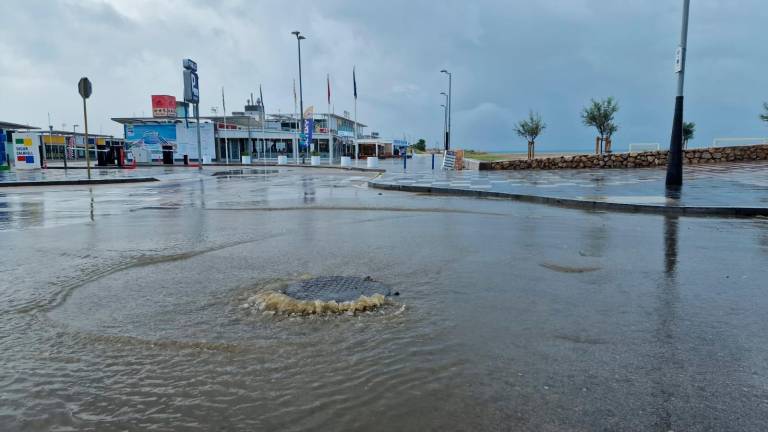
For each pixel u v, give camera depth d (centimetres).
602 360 319
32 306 432
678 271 556
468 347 338
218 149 6062
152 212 1151
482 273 545
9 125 4772
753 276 533
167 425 247
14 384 290
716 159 2930
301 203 1338
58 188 2014
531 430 241
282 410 259
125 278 527
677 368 308
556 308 422
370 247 698
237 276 531
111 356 326
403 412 256
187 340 350
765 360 321
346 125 9338
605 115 3688
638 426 245
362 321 387
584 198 1304
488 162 3294
